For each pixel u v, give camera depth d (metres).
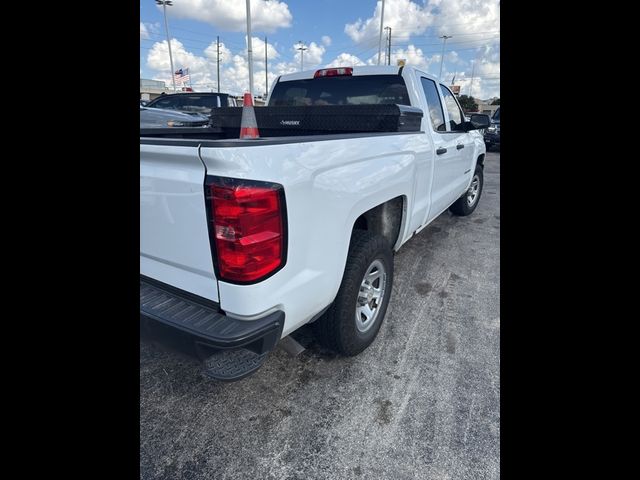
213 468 1.83
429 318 3.09
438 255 4.45
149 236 1.87
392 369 2.49
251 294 1.63
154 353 2.65
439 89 4.03
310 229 1.85
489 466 1.83
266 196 1.59
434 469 1.82
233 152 1.51
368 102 3.74
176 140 1.61
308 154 1.81
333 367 2.51
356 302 2.38
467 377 2.41
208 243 1.65
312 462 1.86
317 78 3.95
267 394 2.28
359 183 2.19
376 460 1.87
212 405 2.20
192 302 1.81
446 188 4.18
